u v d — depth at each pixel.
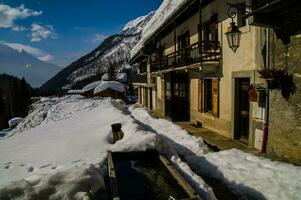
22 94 65.25
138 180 4.89
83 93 56.16
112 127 7.92
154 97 22.11
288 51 6.46
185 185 4.04
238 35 8.16
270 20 6.47
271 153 7.16
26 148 7.89
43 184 3.80
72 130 10.71
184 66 12.16
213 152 7.35
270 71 6.66
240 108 9.27
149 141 5.95
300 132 6.18
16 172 5.32
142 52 22.06
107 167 5.30
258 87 7.46
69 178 4.03
